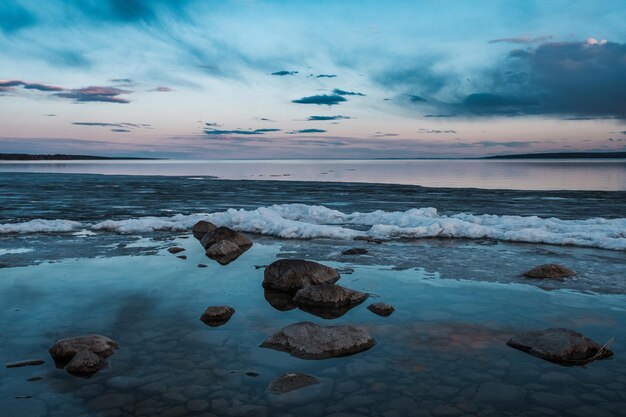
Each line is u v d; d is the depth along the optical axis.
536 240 10.91
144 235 11.94
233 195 24.33
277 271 7.18
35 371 4.34
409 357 4.66
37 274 7.86
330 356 4.66
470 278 7.67
